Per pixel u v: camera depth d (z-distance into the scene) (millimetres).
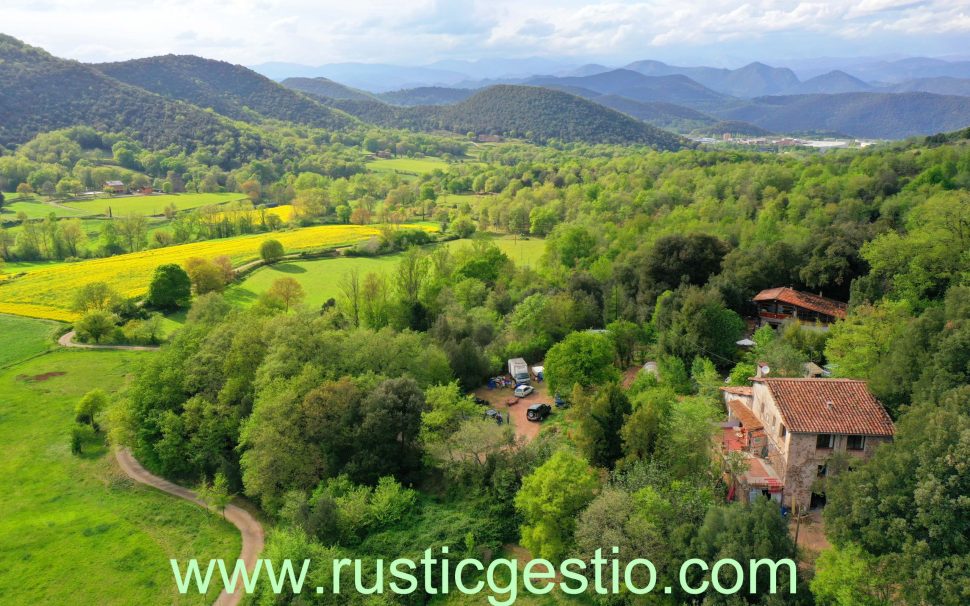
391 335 66562
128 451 63438
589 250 110125
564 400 61594
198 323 78562
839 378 49031
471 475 48375
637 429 44094
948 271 57844
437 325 75562
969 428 30734
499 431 50125
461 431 49000
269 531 49062
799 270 75938
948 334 39250
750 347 64438
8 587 43906
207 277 108625
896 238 64750
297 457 50688
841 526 32625
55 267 126625
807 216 100438
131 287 111938
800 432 39156
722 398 54250
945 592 28156
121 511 53062
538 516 41250
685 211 118875
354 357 60594
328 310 82562
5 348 88562
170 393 61969
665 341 64875
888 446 34031
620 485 40750
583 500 40531
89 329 91125
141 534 49656
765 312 73125
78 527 50562
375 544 42938
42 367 82875
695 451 42781
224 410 57844
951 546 29438
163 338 94062
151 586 43875
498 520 44688
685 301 65250
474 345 68812
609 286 85750
